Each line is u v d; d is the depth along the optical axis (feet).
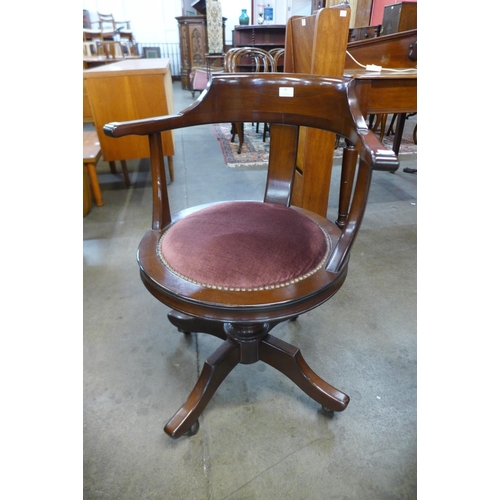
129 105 6.49
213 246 2.28
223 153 10.07
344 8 4.17
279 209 2.80
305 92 2.72
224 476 2.57
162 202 2.68
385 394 3.18
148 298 4.41
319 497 2.45
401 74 4.65
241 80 2.85
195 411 2.76
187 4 23.08
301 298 2.00
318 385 2.88
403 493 2.46
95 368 3.45
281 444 2.77
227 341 2.96
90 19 22.12
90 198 6.80
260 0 23.24
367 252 5.34
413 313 4.15
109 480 2.55
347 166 5.12
